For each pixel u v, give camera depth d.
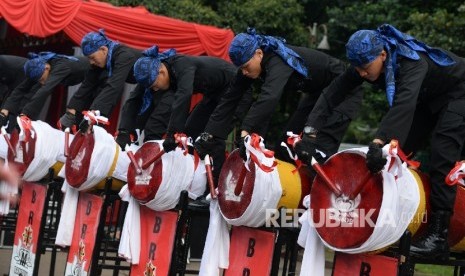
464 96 3.67
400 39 3.52
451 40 9.62
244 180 3.88
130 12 7.90
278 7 11.38
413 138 3.97
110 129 8.60
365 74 3.54
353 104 4.54
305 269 3.50
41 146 5.32
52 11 7.43
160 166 4.39
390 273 3.19
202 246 7.14
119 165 4.91
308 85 4.37
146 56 4.75
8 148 5.72
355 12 11.86
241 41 4.08
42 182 5.73
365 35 3.43
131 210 4.69
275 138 11.73
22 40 9.62
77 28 7.60
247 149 3.76
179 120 4.48
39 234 5.30
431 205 3.52
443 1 11.02
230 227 4.48
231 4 11.44
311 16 13.34
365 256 3.31
